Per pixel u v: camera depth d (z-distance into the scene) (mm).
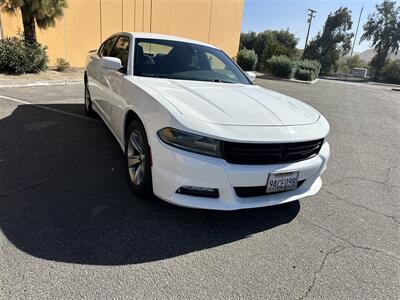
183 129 2389
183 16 16281
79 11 11695
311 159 2820
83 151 4109
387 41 50500
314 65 23703
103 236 2473
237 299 2002
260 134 2471
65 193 3035
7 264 2082
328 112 9570
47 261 2146
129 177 3188
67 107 6340
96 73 4871
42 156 3846
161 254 2348
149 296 1946
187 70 3805
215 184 2432
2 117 5258
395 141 6602
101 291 1945
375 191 3867
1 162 3570
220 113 2617
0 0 8656
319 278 2268
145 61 3688
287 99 3592
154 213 2846
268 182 2557
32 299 1832
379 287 2234
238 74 4250
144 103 2818
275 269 2314
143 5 14000
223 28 19531
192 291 2025
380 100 14977
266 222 2930
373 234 2904
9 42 8906
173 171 2461
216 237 2621
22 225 2498
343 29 48688
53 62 11289
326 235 2814
